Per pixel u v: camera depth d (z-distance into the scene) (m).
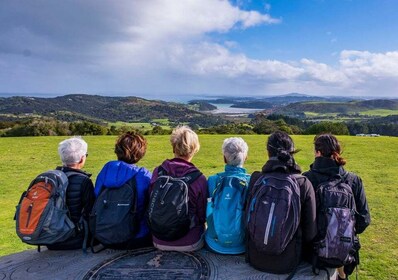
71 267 3.73
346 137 27.30
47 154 18.45
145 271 3.57
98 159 16.75
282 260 3.38
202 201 3.84
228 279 3.37
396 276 5.03
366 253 5.85
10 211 9.02
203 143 22.64
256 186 3.35
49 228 3.64
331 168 3.64
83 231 4.04
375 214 8.00
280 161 3.44
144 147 4.21
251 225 3.19
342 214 3.33
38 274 3.61
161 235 3.65
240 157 3.84
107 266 3.71
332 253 3.29
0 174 13.66
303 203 3.29
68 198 3.84
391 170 13.70
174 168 3.86
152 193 3.62
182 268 3.60
